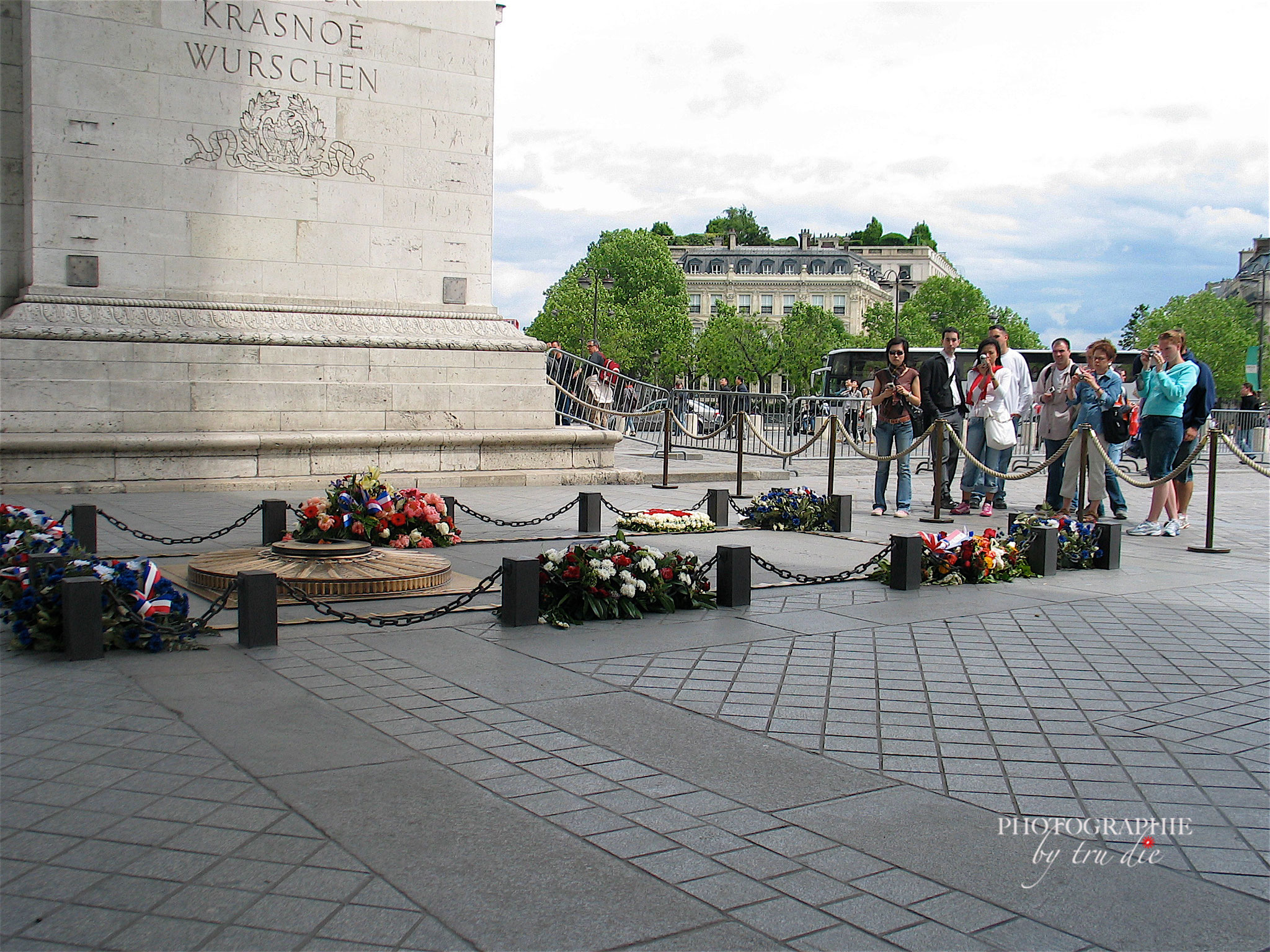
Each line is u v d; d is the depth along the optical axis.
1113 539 9.16
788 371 71.00
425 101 14.91
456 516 11.38
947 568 8.16
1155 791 3.89
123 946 2.62
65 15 12.74
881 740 4.39
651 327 75.00
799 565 8.83
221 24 13.59
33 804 3.46
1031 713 4.81
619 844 3.28
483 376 14.99
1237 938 2.83
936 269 128.50
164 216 13.31
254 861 3.09
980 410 12.93
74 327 12.47
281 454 13.30
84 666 5.17
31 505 10.89
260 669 5.20
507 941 2.69
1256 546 10.86
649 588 6.80
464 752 4.06
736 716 4.66
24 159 13.15
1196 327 76.56
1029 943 2.77
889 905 2.95
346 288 14.48
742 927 2.80
